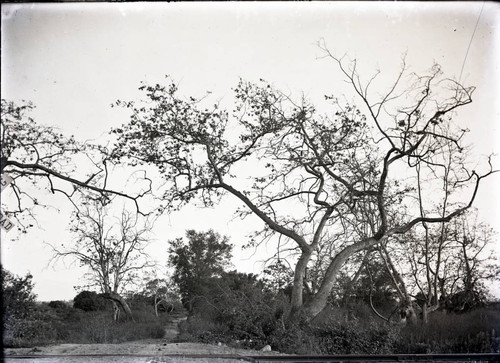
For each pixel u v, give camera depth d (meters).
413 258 26.20
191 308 25.34
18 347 16.22
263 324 20.00
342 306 24.91
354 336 18.19
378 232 23.42
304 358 13.52
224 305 21.64
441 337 18.58
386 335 18.23
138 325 23.73
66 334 20.75
